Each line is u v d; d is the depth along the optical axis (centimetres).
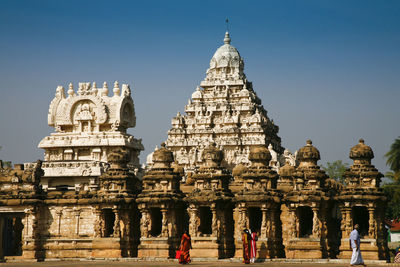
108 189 6581
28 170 6806
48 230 6719
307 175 6175
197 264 5541
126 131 10244
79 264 5697
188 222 6700
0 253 6756
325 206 6091
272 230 6116
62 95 10162
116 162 6675
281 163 13350
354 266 5241
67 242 6644
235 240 6328
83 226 6662
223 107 15300
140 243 6556
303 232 6319
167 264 5578
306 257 5997
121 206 6475
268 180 6259
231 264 5528
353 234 5244
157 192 6419
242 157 14438
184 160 14638
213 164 6469
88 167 9600
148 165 13475
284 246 6309
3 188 6800
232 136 14850
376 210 6038
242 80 15875
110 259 6266
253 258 5725
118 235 6450
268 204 6097
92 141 9800
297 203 6081
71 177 9738
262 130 14675
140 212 6738
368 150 6194
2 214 6788
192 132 15062
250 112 15212
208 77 16175
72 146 9862
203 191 6328
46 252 6662
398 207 11231
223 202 6303
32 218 6644
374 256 5919
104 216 6556
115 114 9894
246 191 6184
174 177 6481
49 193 6806
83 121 9969
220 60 16200
